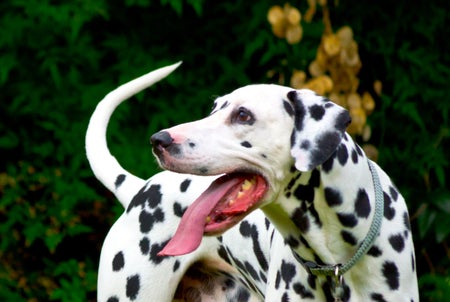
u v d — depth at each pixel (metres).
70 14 8.48
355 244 5.17
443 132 8.50
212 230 5.00
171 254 4.95
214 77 8.77
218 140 4.98
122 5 8.66
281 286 5.38
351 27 8.48
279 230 5.27
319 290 5.30
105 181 6.47
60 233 8.43
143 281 6.12
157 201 6.16
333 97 7.50
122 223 6.30
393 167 8.53
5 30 8.52
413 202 8.46
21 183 8.64
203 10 8.70
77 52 8.57
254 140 5.00
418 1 8.52
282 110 5.00
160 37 8.71
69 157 8.69
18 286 8.66
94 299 8.64
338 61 7.50
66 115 8.59
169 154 4.94
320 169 5.05
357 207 5.13
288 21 7.38
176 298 6.39
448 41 8.59
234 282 6.24
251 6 8.59
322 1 7.53
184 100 8.69
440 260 8.66
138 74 8.49
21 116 8.74
